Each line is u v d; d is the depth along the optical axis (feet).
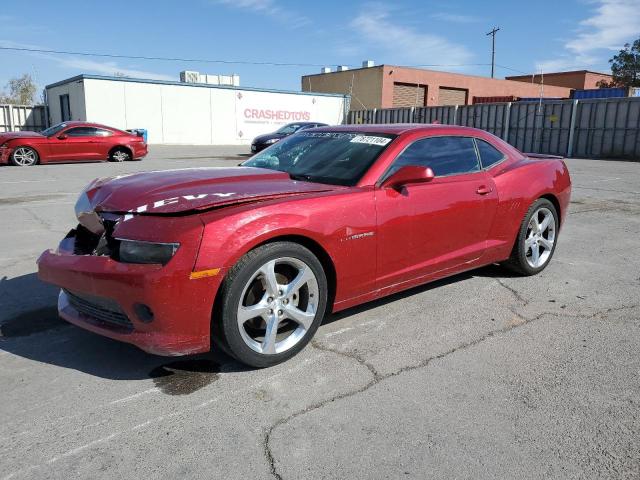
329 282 11.43
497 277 16.49
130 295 9.17
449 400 9.35
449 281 16.06
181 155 70.90
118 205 10.22
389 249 11.99
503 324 12.81
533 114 82.33
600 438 8.29
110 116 92.63
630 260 18.75
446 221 13.19
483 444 8.11
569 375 10.28
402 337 12.00
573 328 12.61
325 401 9.29
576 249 20.33
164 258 9.09
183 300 9.14
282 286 10.37
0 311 13.25
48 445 8.02
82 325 10.33
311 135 14.69
